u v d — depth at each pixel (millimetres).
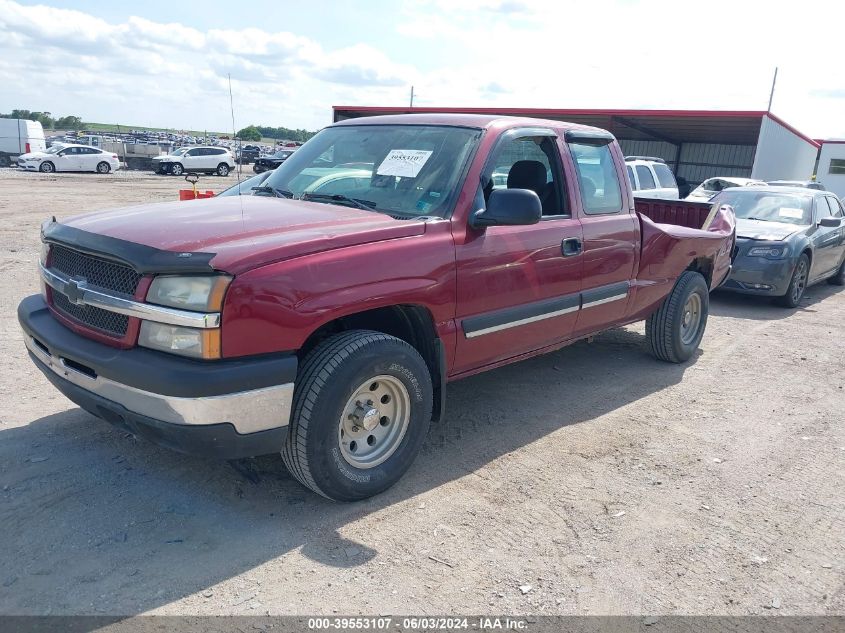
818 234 10641
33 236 12891
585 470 4270
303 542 3336
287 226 3559
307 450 3389
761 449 4730
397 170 4352
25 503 3537
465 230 4039
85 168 37594
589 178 5137
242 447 3211
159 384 3033
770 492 4105
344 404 3471
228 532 3385
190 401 3010
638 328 7934
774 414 5426
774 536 3619
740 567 3326
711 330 8328
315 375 3379
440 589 3039
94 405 3398
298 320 3236
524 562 3271
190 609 2824
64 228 3752
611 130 32312
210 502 3641
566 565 3266
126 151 44406
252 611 2834
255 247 3215
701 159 33500
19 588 2898
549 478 4137
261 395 3154
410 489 3918
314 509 3633
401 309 3955
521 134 4582
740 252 9812
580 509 3789
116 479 3820
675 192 15008
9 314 7145
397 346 3662
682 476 4258
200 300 3049
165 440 3205
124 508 3543
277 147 42312
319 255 3352
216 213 3801
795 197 11148
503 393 5586
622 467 4336
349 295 3418
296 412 3385
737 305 10156
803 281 10266
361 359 3475
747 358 7062
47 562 3080
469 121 4523
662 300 6199
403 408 3824
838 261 12047
